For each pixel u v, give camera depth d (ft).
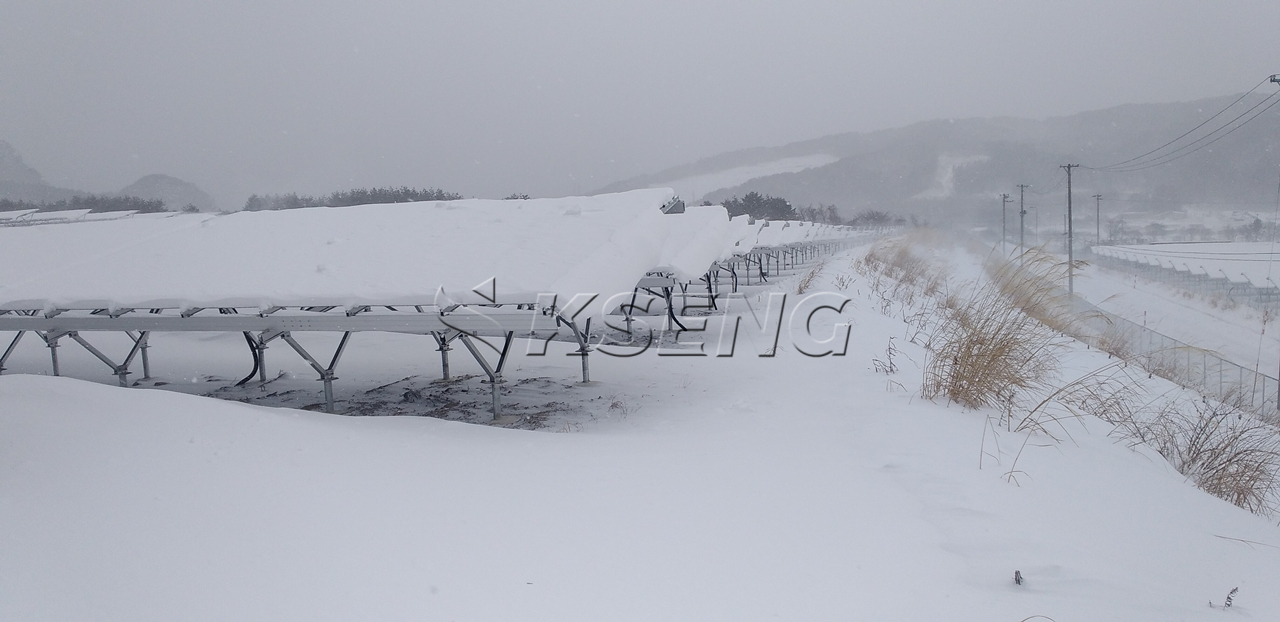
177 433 12.48
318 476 11.27
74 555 8.06
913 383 22.79
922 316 38.93
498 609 7.75
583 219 25.45
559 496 11.57
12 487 9.47
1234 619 8.26
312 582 8.04
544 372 29.09
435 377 28.73
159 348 36.78
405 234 25.16
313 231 26.81
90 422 12.50
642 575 8.80
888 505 11.87
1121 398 23.25
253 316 21.47
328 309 24.32
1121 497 13.19
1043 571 9.42
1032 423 17.83
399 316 20.21
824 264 83.61
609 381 26.81
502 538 9.67
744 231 62.28
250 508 9.77
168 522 9.11
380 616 7.45
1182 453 19.67
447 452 13.83
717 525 10.63
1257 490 17.94
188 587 7.75
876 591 8.64
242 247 25.84
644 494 11.93
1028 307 20.92
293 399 25.23
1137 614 8.21
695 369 28.14
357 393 26.07
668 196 29.58
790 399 21.33
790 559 9.50
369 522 9.76
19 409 12.91
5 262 27.89
